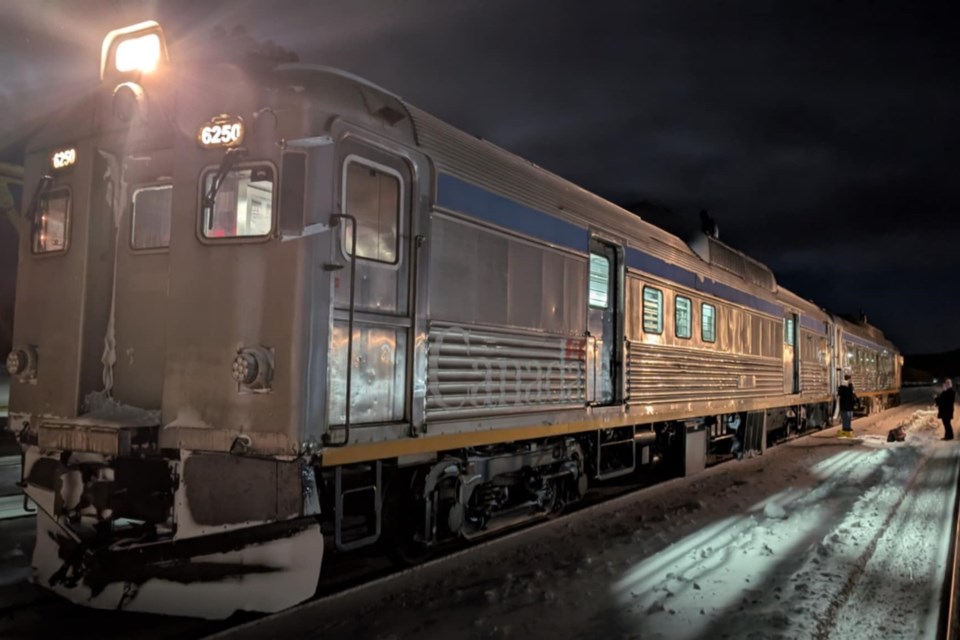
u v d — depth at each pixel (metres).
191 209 4.53
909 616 4.63
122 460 4.64
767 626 4.39
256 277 4.31
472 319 5.76
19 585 5.00
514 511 6.84
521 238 6.45
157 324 4.85
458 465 5.81
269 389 4.20
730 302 11.72
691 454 10.39
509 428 6.18
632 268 8.45
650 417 8.79
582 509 7.82
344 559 5.88
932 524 7.33
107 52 5.05
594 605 4.76
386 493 5.36
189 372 4.44
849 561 5.85
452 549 6.08
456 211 5.61
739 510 7.97
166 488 4.56
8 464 10.66
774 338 14.11
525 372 6.44
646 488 9.20
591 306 7.73
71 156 5.11
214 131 4.50
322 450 4.27
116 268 5.04
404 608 4.64
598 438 7.88
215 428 4.33
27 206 5.36
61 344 4.99
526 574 5.43
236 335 4.33
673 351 9.52
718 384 11.05
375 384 4.81
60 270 5.08
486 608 4.67
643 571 5.54
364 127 4.73
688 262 10.12
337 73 4.79
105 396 4.96
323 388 4.30
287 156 4.27
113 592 4.43
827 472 11.15
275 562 4.16
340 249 4.52
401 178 5.10
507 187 6.30
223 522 4.30
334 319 4.46
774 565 5.74
